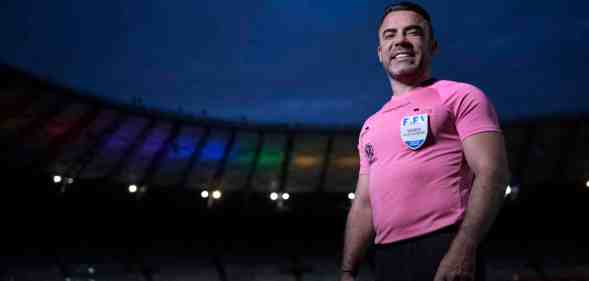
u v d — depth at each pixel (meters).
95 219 27.36
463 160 1.79
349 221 2.27
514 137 30.69
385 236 1.82
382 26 2.09
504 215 28.44
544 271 19.34
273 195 31.39
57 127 26.30
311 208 32.91
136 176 30.41
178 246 26.98
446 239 1.68
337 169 34.12
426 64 2.01
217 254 25.73
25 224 23.97
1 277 15.98
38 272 17.72
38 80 24.06
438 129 1.80
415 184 1.77
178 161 31.97
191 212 30.78
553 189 29.34
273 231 30.45
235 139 33.41
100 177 28.80
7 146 24.25
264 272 21.30
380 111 2.04
